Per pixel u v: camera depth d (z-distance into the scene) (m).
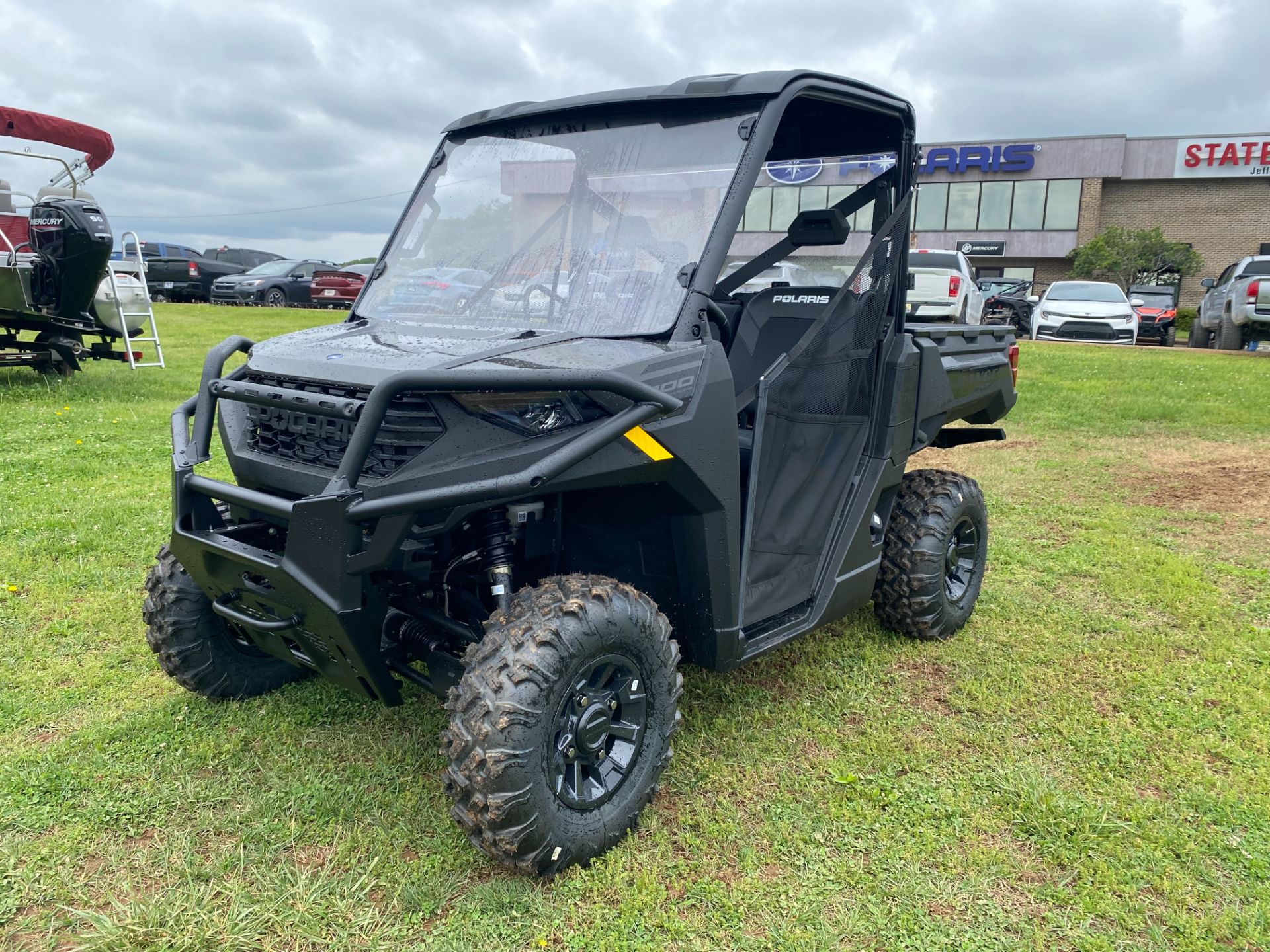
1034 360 15.29
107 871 2.62
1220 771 3.24
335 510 2.39
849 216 3.95
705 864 2.70
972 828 2.89
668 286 2.90
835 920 2.48
